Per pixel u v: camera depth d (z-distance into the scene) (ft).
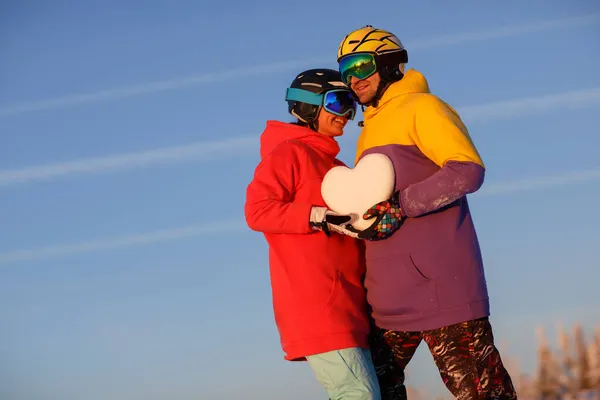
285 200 13.87
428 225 13.12
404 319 13.30
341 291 13.70
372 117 13.74
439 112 12.99
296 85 14.48
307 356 13.79
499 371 13.08
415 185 12.87
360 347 13.69
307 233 13.65
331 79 14.35
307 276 13.69
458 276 13.02
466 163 12.59
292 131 14.26
